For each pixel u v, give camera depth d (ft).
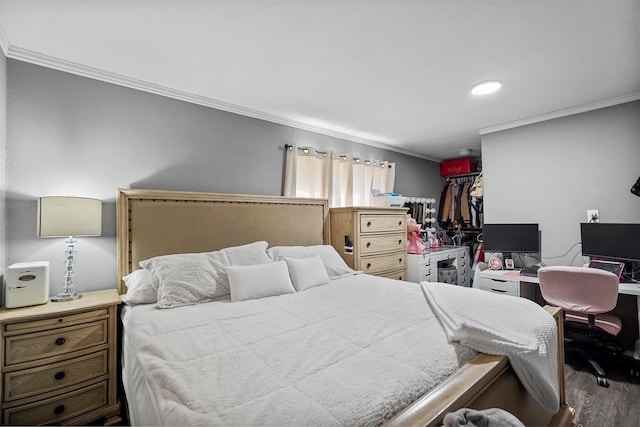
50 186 6.29
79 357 5.39
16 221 5.93
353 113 9.65
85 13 4.85
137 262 6.93
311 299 6.29
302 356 3.56
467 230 15.53
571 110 9.28
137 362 3.78
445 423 2.34
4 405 4.73
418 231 12.45
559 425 4.95
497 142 11.09
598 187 8.93
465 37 5.57
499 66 6.66
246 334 4.31
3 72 5.71
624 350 8.25
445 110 9.43
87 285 6.64
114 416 5.65
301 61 6.44
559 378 5.33
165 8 4.75
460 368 3.30
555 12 4.87
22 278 5.35
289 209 9.61
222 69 6.78
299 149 10.45
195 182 8.21
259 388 2.84
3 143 5.71
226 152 8.82
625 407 5.87
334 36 5.55
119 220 6.80
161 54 6.14
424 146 14.11
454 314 4.60
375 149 13.41
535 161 10.18
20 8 4.70
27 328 4.94
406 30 5.36
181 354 3.63
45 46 5.83
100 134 6.86
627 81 7.42
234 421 2.34
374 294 6.63
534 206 10.21
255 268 6.75
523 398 3.99
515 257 10.82
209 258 6.92
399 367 3.27
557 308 5.42
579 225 9.30
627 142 8.43
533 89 7.88
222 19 5.04
